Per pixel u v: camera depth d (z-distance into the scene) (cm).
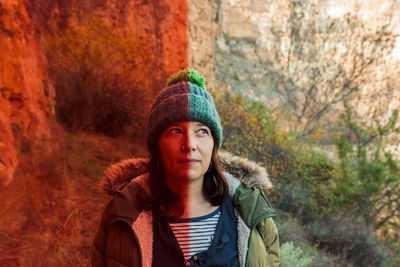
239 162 89
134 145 363
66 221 213
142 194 76
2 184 230
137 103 416
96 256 82
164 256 71
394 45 682
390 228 397
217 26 708
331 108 698
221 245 73
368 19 706
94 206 236
